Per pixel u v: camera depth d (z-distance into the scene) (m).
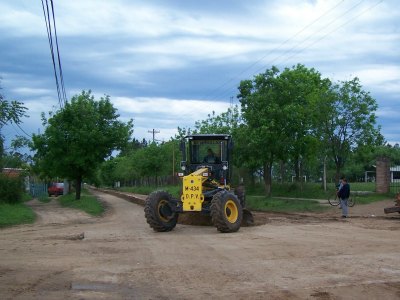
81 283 7.93
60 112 31.89
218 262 9.65
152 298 7.04
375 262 9.41
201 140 17.55
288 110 29.03
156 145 57.38
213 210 14.66
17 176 28.70
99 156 32.34
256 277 8.27
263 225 17.31
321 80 39.38
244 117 30.64
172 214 15.81
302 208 25.39
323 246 11.48
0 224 18.59
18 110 26.02
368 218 20.02
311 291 7.30
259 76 30.83
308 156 32.50
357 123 28.03
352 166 65.25
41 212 25.52
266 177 32.38
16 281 8.02
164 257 10.30
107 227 17.61
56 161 32.00
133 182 92.25
